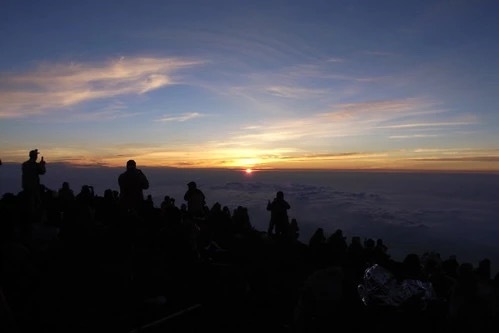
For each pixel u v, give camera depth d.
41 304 5.41
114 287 5.59
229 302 7.19
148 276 6.87
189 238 7.98
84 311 5.35
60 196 14.41
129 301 5.74
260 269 9.92
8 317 3.68
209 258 10.39
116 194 16.66
